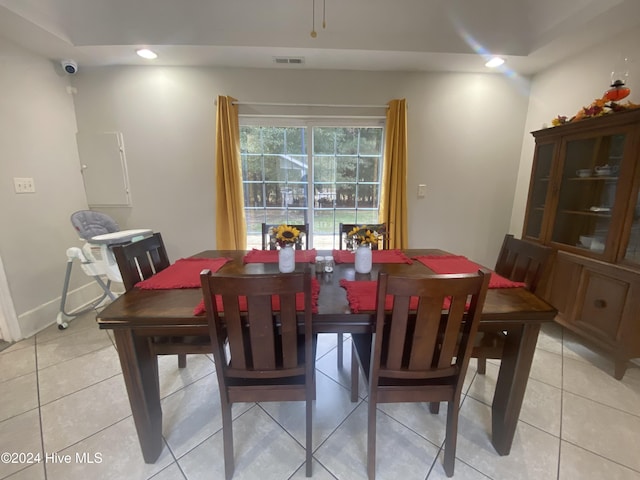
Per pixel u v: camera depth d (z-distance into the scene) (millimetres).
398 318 984
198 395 1614
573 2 1921
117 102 2658
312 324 1092
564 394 1600
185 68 2613
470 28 2234
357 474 1172
